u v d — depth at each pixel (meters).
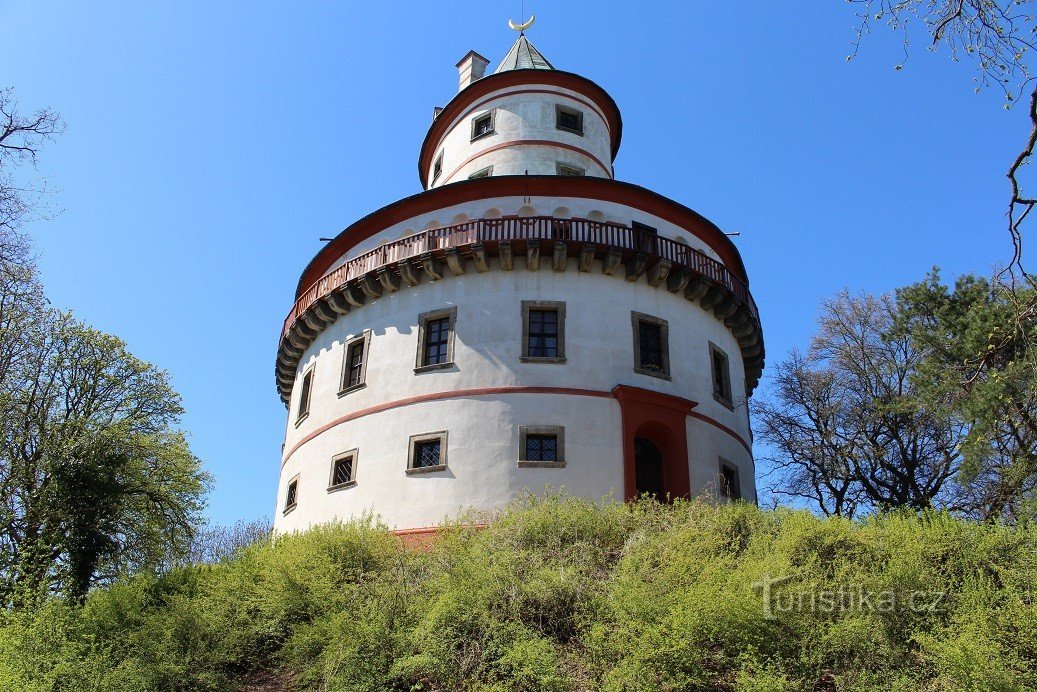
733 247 31.00
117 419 30.25
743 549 14.99
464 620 12.90
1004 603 11.52
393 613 13.95
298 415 29.75
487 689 11.49
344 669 12.67
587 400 24.06
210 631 14.74
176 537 30.23
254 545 20.69
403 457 24.06
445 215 28.00
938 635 11.23
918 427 29.16
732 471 26.39
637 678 11.03
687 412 25.44
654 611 12.02
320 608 15.16
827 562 13.37
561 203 27.66
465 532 18.39
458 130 35.22
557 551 15.93
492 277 25.78
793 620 11.52
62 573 22.14
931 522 14.14
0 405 27.91
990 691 9.98
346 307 28.30
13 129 17.09
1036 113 9.79
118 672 13.20
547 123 33.28
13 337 28.41
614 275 26.23
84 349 30.75
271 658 14.45
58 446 27.83
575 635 12.95
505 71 34.06
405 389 25.14
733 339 30.12
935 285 28.19
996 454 20.00
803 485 34.34
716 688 11.02
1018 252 10.70
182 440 31.53
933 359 22.64
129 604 16.42
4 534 26.23
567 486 22.70
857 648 11.08
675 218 29.06
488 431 23.50
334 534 18.11
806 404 35.28
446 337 25.52
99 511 27.52
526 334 24.83
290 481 28.47
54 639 14.30
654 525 17.12
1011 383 16.62
